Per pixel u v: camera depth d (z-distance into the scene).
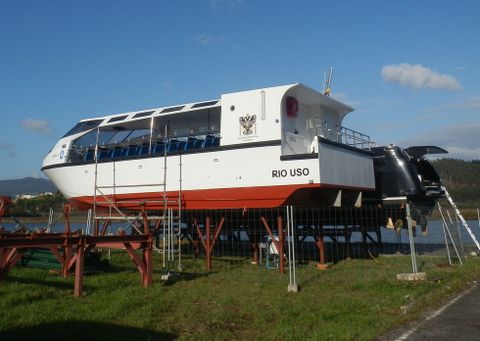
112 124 16.22
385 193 15.52
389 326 6.45
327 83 17.91
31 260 11.97
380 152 15.81
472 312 7.32
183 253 17.05
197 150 13.80
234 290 9.54
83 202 16.47
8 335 5.92
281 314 7.52
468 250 17.11
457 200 56.25
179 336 6.31
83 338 5.97
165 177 13.70
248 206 12.97
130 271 11.80
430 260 14.08
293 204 12.81
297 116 13.67
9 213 13.88
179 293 9.13
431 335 6.04
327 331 6.20
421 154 16.05
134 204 14.87
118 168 15.44
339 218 15.81
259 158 12.77
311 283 10.38
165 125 15.70
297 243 15.34
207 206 13.58
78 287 8.59
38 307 7.50
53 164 17.39
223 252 16.97
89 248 9.11
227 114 13.38
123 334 6.23
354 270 12.41
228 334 6.47
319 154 12.07
